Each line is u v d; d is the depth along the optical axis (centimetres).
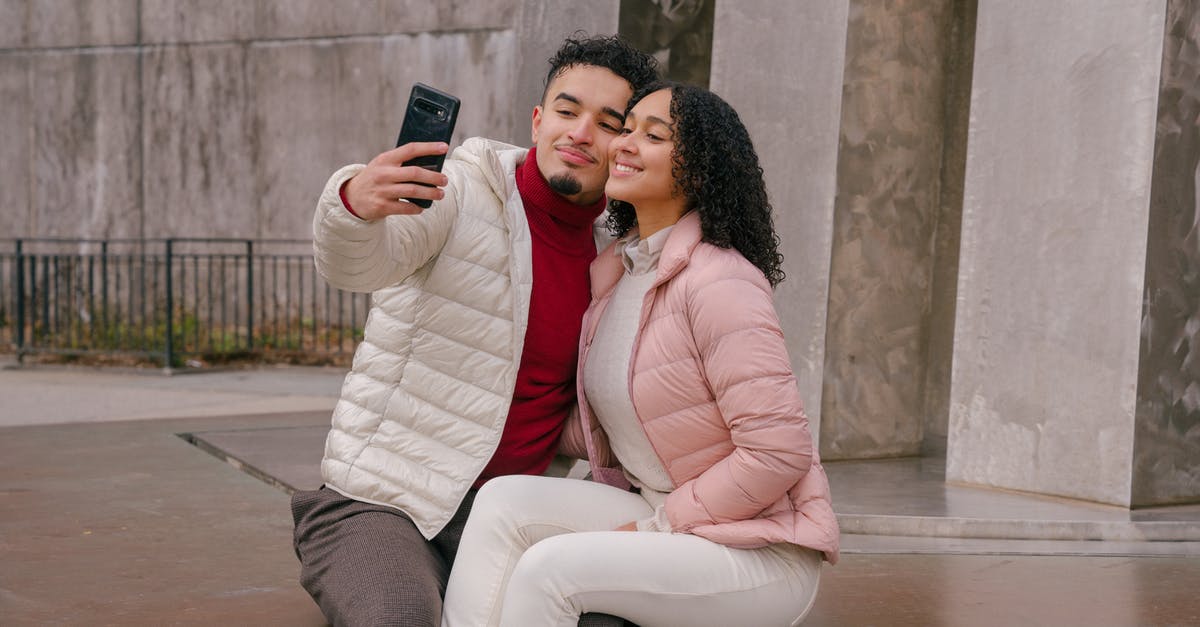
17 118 1323
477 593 218
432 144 203
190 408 737
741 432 205
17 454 521
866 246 493
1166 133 390
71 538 361
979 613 285
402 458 242
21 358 998
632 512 229
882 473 463
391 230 221
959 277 438
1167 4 383
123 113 1282
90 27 1288
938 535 373
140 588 303
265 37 1217
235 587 304
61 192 1314
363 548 228
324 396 805
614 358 226
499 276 240
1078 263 405
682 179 219
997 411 428
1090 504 401
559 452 266
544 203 245
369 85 1182
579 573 203
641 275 230
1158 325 396
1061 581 318
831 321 486
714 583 208
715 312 207
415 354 242
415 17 1157
